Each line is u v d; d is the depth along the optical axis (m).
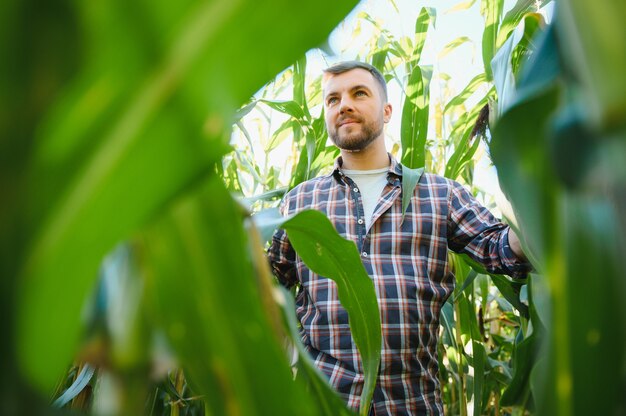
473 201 1.23
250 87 0.12
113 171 0.12
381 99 1.36
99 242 0.12
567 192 0.15
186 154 0.12
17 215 0.11
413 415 1.08
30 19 0.10
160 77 0.12
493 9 1.08
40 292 0.12
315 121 1.48
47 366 0.13
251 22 0.12
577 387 0.17
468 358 1.25
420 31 1.47
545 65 0.19
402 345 1.11
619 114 0.12
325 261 0.38
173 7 0.12
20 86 0.10
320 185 1.31
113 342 0.18
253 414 0.19
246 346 0.19
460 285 1.31
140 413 0.17
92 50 0.11
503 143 0.16
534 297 0.33
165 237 0.19
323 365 1.13
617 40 0.12
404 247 1.18
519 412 0.40
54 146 0.11
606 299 0.17
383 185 1.31
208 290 0.19
